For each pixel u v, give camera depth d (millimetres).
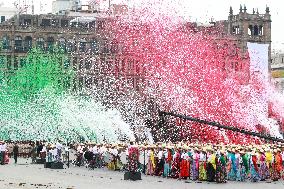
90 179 45938
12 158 71875
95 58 129125
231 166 48188
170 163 48500
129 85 125062
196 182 45656
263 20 147875
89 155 57406
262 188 42969
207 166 46469
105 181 44594
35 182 42688
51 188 38844
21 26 129625
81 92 119562
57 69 125375
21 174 49500
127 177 46031
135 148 50312
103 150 56875
